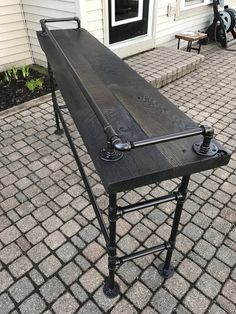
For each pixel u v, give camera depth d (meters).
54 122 3.43
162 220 2.21
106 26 4.10
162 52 5.07
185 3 5.57
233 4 7.00
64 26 3.93
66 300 1.73
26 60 4.80
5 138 3.16
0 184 2.56
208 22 6.32
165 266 1.82
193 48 5.57
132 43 4.74
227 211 2.30
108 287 1.75
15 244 2.05
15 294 1.76
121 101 1.65
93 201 1.76
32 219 2.23
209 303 1.72
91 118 1.51
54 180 2.60
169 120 1.48
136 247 2.02
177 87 4.34
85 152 2.95
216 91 4.24
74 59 2.21
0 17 4.19
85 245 2.04
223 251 2.00
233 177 2.65
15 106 3.70
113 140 1.06
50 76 2.73
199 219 2.23
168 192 2.48
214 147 1.28
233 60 5.41
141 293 1.77
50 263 1.93
